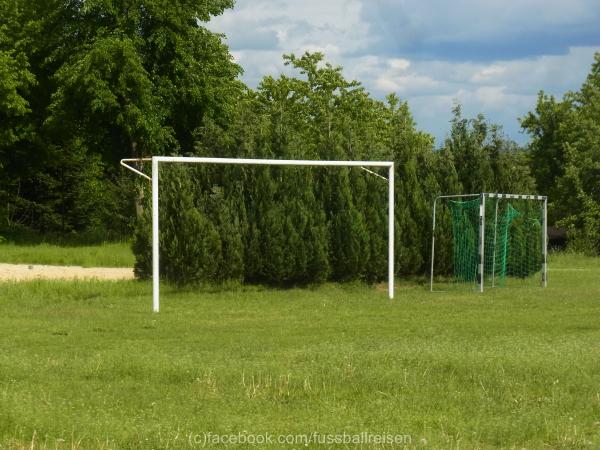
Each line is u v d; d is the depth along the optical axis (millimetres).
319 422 8523
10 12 43344
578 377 10516
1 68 39531
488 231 27156
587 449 7871
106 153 43531
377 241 25234
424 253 26609
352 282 25062
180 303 20203
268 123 25078
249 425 8359
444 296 22297
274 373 10727
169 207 23109
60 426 8133
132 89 38656
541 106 58625
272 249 23500
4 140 43125
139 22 40000
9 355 12102
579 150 49969
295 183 24312
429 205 26688
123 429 8156
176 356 12062
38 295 21312
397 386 10156
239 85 49438
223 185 23766
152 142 39500
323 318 17656
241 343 13969
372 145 26344
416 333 15281
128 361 11367
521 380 10484
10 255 34094
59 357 12219
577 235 45219
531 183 29094
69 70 38500
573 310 19125
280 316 17984
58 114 40094
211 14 43250
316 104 52656
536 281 27297
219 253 23109
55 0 40531
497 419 8750
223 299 21125
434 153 27828
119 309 18922
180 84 40844
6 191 48469
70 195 50094
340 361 11367
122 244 40812
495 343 13344
